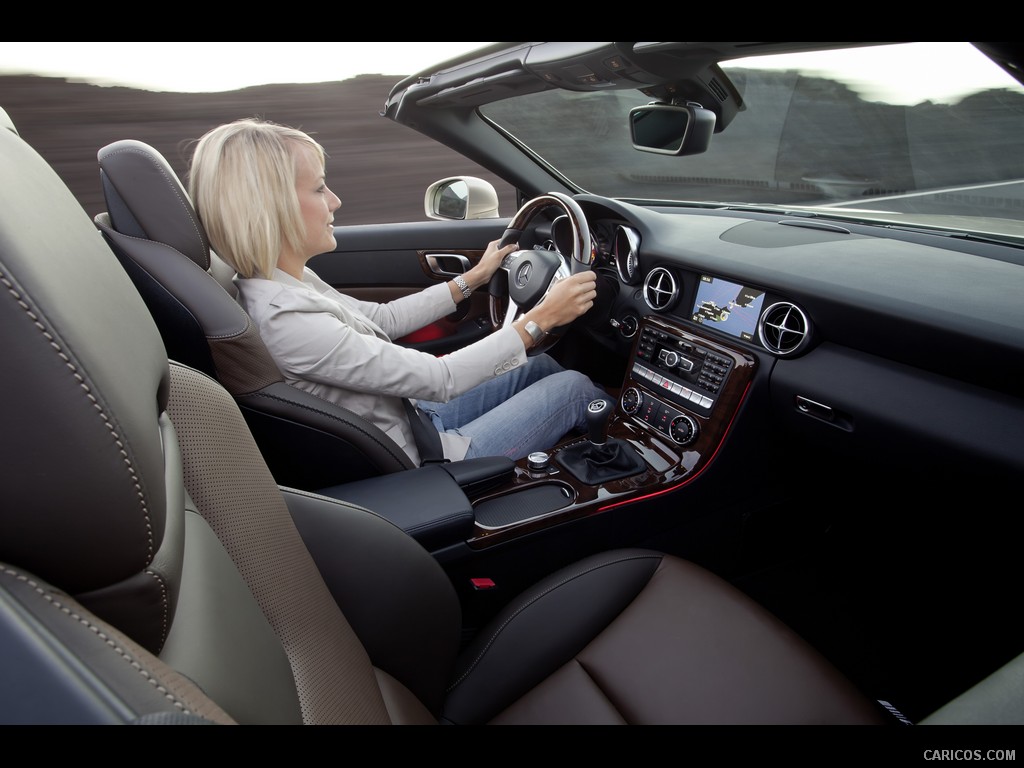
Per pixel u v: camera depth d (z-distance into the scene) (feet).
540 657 3.28
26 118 11.50
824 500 5.62
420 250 7.17
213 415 2.32
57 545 1.19
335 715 2.17
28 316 1.11
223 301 3.51
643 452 5.10
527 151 7.43
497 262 6.30
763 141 12.92
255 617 1.97
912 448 4.04
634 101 11.25
